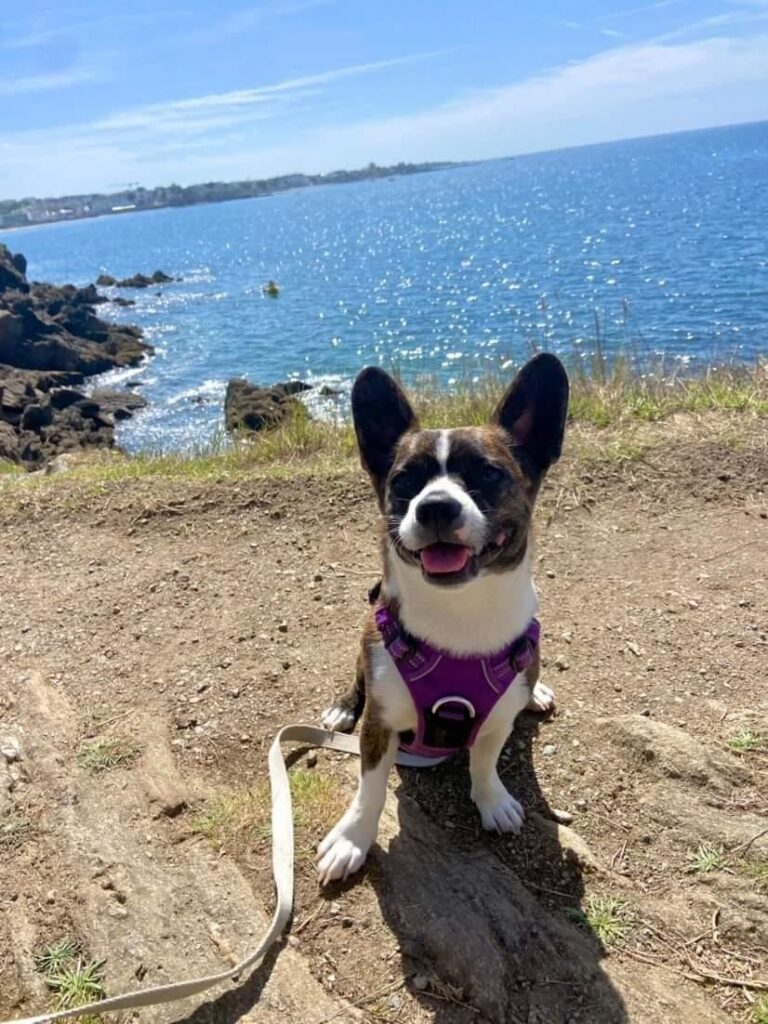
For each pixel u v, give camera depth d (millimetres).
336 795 769
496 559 662
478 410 1787
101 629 1059
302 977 598
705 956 622
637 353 3051
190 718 884
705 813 737
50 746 829
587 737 846
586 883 685
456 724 679
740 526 1240
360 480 1415
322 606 1097
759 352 3150
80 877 679
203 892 657
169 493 1415
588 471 1399
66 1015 539
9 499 1440
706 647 978
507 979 597
